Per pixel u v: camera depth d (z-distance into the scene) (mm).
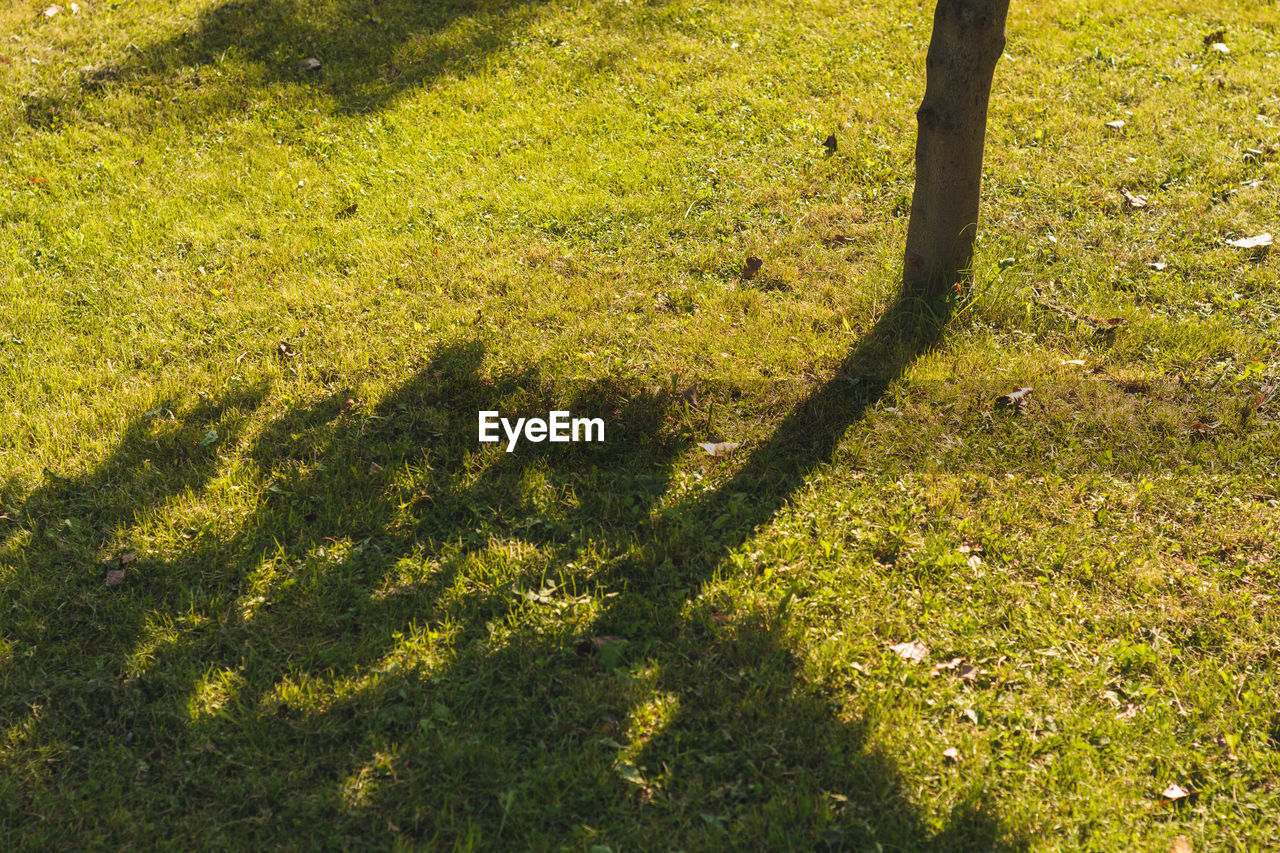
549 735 3943
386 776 3789
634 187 7984
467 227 7586
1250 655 4258
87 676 4203
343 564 4746
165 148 8602
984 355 6055
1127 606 4508
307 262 7230
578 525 4980
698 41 10070
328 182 8188
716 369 6000
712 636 4344
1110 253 7008
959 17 5551
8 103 8938
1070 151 8234
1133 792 3697
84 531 4953
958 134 5820
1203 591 4551
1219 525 4930
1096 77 9312
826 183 7934
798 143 8477
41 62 9492
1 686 4152
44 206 7844
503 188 7988
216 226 7625
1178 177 7840
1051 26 10281
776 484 5227
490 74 9570
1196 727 3947
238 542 4871
